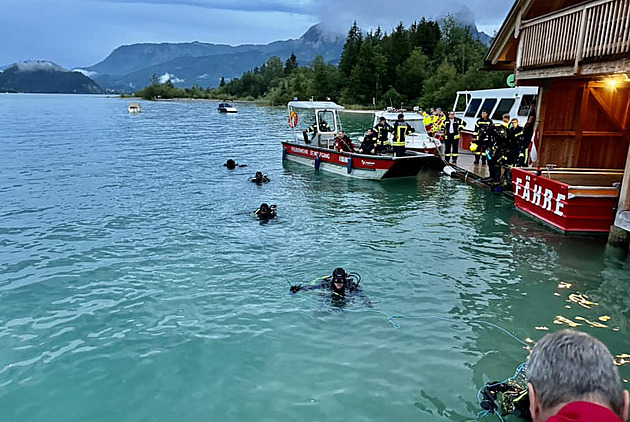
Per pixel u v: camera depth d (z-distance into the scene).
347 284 6.86
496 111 17.97
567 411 1.23
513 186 12.85
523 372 4.93
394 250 8.63
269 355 5.24
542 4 10.19
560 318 6.11
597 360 1.34
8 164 18.38
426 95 63.28
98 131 33.94
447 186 14.47
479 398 4.53
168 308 6.35
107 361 5.14
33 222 10.38
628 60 7.43
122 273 7.52
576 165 11.66
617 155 11.61
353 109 73.19
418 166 15.23
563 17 8.91
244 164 18.94
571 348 1.38
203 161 19.84
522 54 10.41
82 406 4.46
